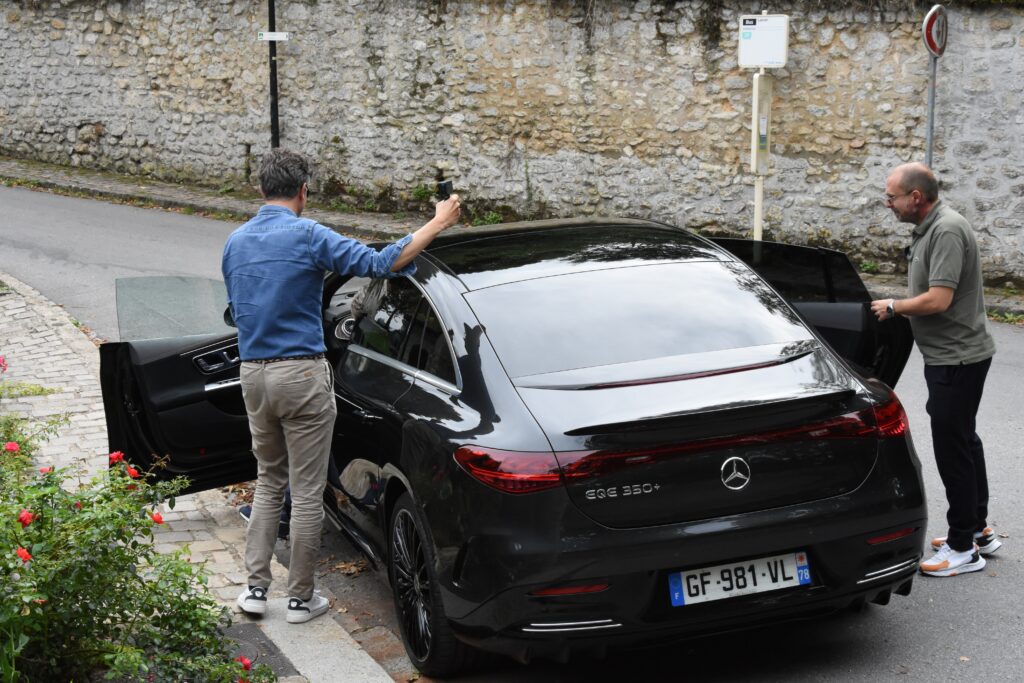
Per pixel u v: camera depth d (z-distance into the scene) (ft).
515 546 14.67
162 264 51.08
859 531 15.49
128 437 21.85
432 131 60.80
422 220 60.70
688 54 52.19
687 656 17.57
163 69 70.38
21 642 13.15
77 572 13.87
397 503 17.65
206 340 22.43
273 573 21.21
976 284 19.72
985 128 45.62
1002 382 33.78
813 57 48.65
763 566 15.16
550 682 16.92
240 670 15.03
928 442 28.07
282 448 19.15
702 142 52.75
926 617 18.63
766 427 15.10
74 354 36.83
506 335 16.98
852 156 48.80
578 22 54.75
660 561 14.65
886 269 48.96
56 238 57.41
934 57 44.29
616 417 14.94
